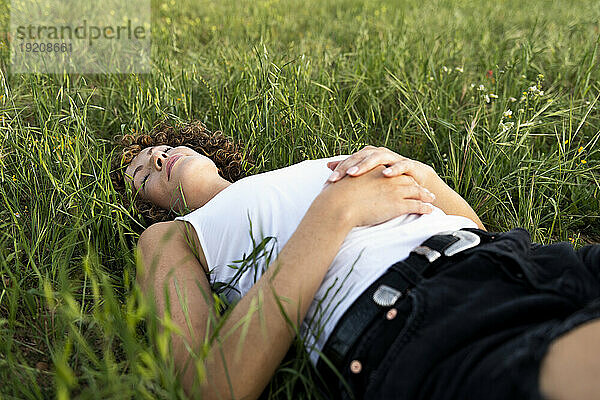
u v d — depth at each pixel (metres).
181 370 1.59
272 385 1.72
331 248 1.68
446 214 2.16
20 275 2.07
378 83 3.81
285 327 1.55
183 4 6.93
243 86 3.54
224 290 1.92
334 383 1.59
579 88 3.82
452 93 3.70
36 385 1.58
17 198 2.48
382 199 1.80
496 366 1.35
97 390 1.59
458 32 5.36
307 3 7.40
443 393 1.39
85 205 2.28
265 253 1.76
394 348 1.49
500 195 2.91
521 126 2.95
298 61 3.79
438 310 1.51
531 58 3.88
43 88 3.31
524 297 1.54
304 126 3.09
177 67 4.11
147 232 2.00
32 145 2.67
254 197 1.92
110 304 1.56
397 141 3.38
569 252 1.68
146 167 2.43
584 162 2.89
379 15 6.44
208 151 2.61
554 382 1.25
